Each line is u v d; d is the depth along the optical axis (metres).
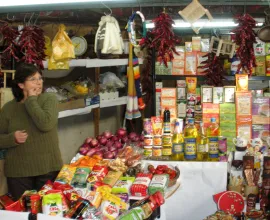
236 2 3.69
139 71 5.29
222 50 4.31
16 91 3.25
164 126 3.55
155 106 5.20
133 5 3.74
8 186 3.30
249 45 4.16
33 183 3.30
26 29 3.55
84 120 4.98
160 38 4.01
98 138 4.70
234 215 3.24
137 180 2.93
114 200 2.48
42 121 3.10
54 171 3.31
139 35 4.89
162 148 3.55
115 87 5.02
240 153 3.59
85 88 4.25
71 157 4.67
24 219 2.24
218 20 4.44
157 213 2.63
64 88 4.19
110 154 4.18
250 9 4.66
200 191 3.38
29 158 3.21
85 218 2.32
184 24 4.57
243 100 4.13
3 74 3.71
